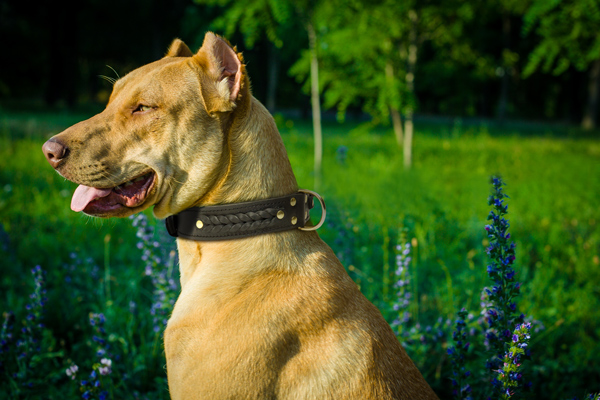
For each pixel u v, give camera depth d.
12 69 32.84
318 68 9.94
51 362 3.49
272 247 2.21
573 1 6.74
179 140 2.26
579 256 5.70
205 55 2.26
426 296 4.48
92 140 2.25
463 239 6.18
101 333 3.20
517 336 2.22
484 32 30.78
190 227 2.31
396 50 11.02
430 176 10.45
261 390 1.92
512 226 6.62
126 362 3.33
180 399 2.04
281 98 46.59
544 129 30.27
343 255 4.82
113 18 33.41
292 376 1.95
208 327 2.04
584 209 8.30
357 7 10.23
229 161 2.28
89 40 35.00
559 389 3.38
